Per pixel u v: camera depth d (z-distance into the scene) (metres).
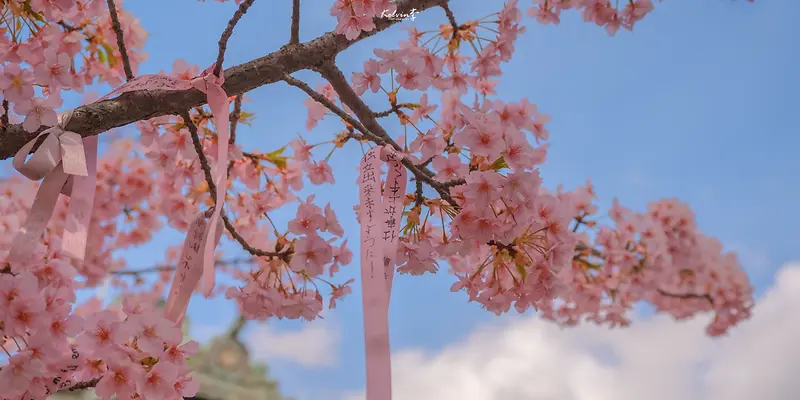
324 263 1.42
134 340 1.14
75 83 1.67
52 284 1.23
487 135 1.27
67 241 1.21
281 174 1.82
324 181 1.75
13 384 1.04
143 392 1.06
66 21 1.69
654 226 2.38
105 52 1.83
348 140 1.72
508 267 1.40
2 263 1.47
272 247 1.59
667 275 2.60
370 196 1.22
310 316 1.53
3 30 1.46
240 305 1.63
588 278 2.41
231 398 2.65
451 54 1.66
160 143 1.61
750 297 2.71
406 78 1.42
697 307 2.80
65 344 1.10
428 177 1.28
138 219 2.10
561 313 2.62
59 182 1.23
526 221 1.26
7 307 1.04
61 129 1.21
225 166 1.23
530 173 1.22
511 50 1.61
